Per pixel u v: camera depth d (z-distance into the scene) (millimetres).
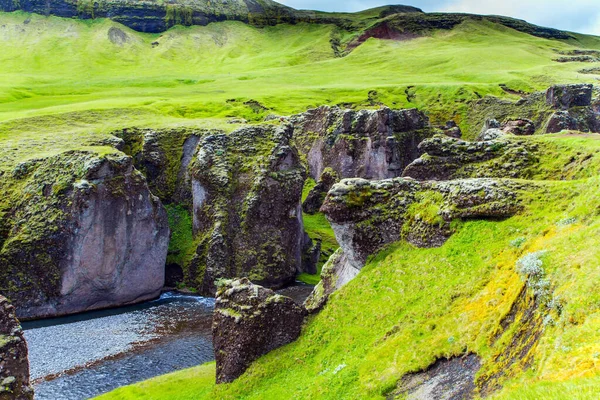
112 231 79750
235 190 95625
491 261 32688
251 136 103250
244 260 90312
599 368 16109
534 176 48094
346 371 31344
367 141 126375
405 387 26531
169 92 192875
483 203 38594
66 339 64688
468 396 22016
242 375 39781
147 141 107250
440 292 33625
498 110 164250
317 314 41781
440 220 40000
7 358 32438
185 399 40594
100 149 85250
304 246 101812
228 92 194000
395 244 42812
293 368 37875
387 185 45812
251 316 40750
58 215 76438
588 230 25641
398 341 30859
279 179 95938
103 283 79438
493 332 24922
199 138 108250
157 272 87062
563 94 137500
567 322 19891
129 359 57625
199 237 95375
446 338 27703
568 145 49188
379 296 38344
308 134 143625
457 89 191500
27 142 96938
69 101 166500
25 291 74188
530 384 17969
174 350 60312
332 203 45719
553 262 24500
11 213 79625
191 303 83000
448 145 54594
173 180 106438
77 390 49812
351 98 187625
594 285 20281
